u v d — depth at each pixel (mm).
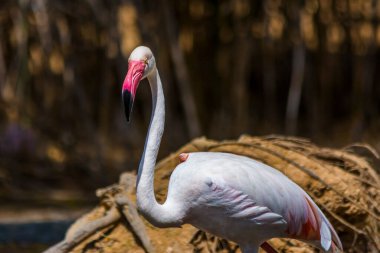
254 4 15258
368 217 7375
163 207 5945
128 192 7703
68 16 14367
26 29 13211
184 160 6289
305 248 7211
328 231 6262
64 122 14562
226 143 7848
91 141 14516
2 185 13602
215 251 7176
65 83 14328
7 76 14273
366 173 7699
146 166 5852
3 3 14188
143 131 15219
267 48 15148
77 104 14641
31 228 10484
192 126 14641
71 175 14125
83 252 7238
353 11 14961
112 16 13914
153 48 14289
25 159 14211
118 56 13969
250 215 6027
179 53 14641
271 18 14922
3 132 14320
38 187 13641
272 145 7820
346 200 7305
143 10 14617
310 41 15203
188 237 7309
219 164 6070
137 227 7270
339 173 7508
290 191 6129
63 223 10875
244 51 15125
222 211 6016
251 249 6309
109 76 14516
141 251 7246
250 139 8047
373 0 14750
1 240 9727
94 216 7711
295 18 14648
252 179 6027
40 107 14492
